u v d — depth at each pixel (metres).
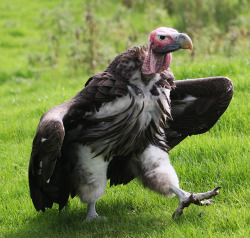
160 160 9.50
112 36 28.08
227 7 31.16
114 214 10.19
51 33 32.72
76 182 9.67
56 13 31.66
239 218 8.95
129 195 10.88
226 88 10.27
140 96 9.04
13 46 31.89
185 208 9.83
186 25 28.62
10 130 15.19
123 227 9.46
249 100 14.30
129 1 35.66
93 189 9.63
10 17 36.91
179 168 11.34
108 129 9.18
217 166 11.15
